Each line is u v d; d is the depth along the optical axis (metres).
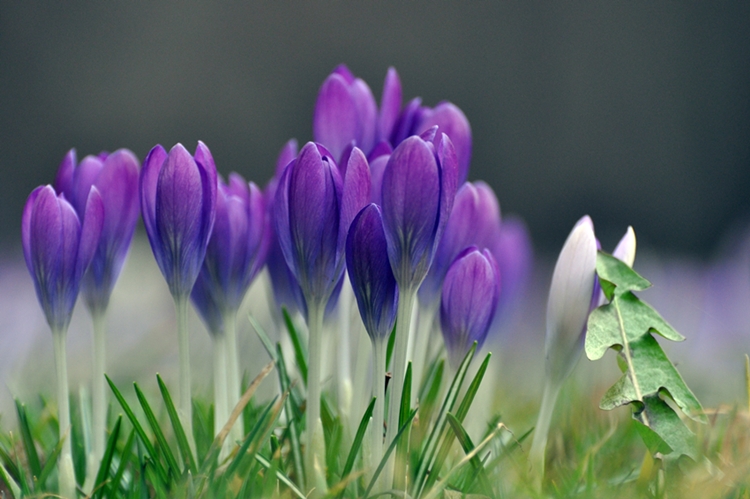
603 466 1.12
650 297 1.63
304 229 1.07
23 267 2.91
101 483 1.08
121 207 1.09
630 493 1.09
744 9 7.31
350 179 1.06
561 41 7.55
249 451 1.07
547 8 7.57
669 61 7.40
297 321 1.16
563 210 7.48
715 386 1.29
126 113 6.97
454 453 1.12
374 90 7.48
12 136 6.62
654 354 1.09
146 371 1.42
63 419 1.08
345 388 1.12
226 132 7.19
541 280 2.98
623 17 7.50
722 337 1.50
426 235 1.06
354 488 1.08
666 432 1.08
